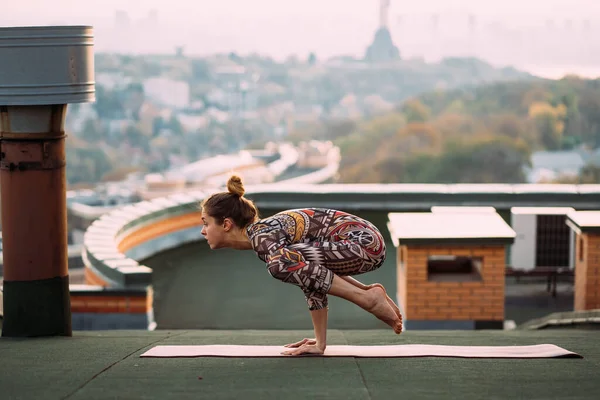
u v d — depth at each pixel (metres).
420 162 58.03
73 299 9.57
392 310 4.14
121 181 58.00
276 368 3.99
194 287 11.36
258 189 13.40
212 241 4.17
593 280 9.70
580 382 3.67
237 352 4.46
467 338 5.52
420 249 9.37
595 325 7.92
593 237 9.65
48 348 4.99
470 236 9.27
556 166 52.62
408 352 4.45
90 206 44.28
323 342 4.38
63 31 5.61
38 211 5.85
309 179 59.25
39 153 5.80
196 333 6.16
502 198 13.08
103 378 3.80
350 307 10.91
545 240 11.81
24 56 5.54
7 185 5.83
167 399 3.36
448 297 9.45
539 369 3.98
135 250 12.27
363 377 3.76
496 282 9.40
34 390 3.59
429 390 3.49
